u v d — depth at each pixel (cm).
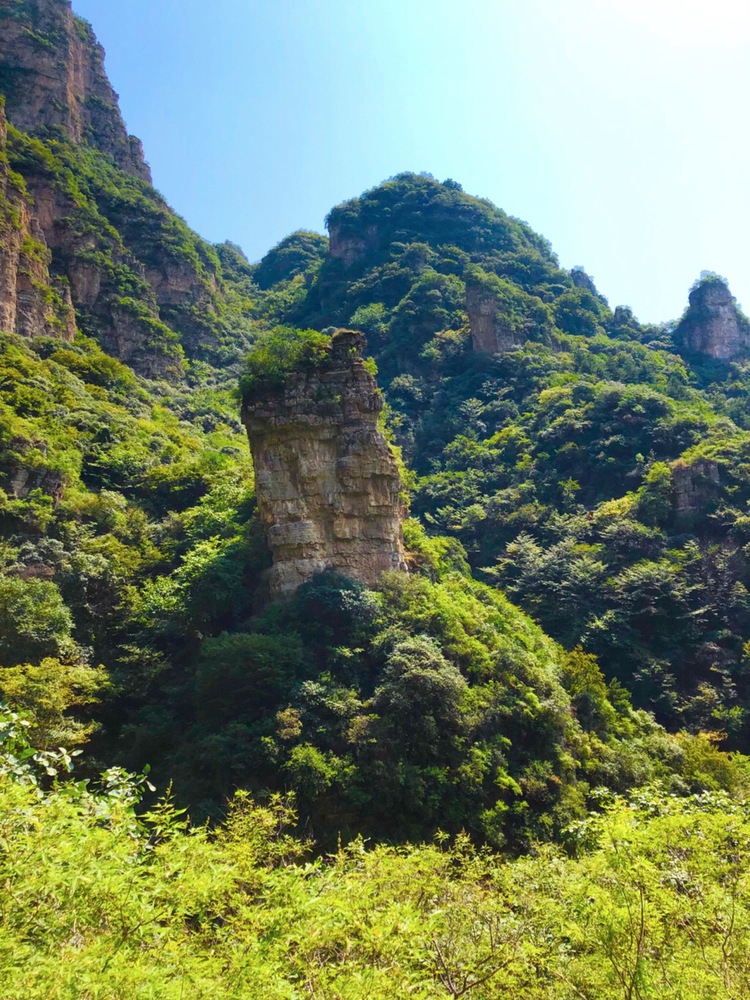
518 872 1301
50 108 11556
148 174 13538
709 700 4628
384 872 1141
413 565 4212
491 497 7394
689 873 1057
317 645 3306
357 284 12850
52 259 8950
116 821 920
